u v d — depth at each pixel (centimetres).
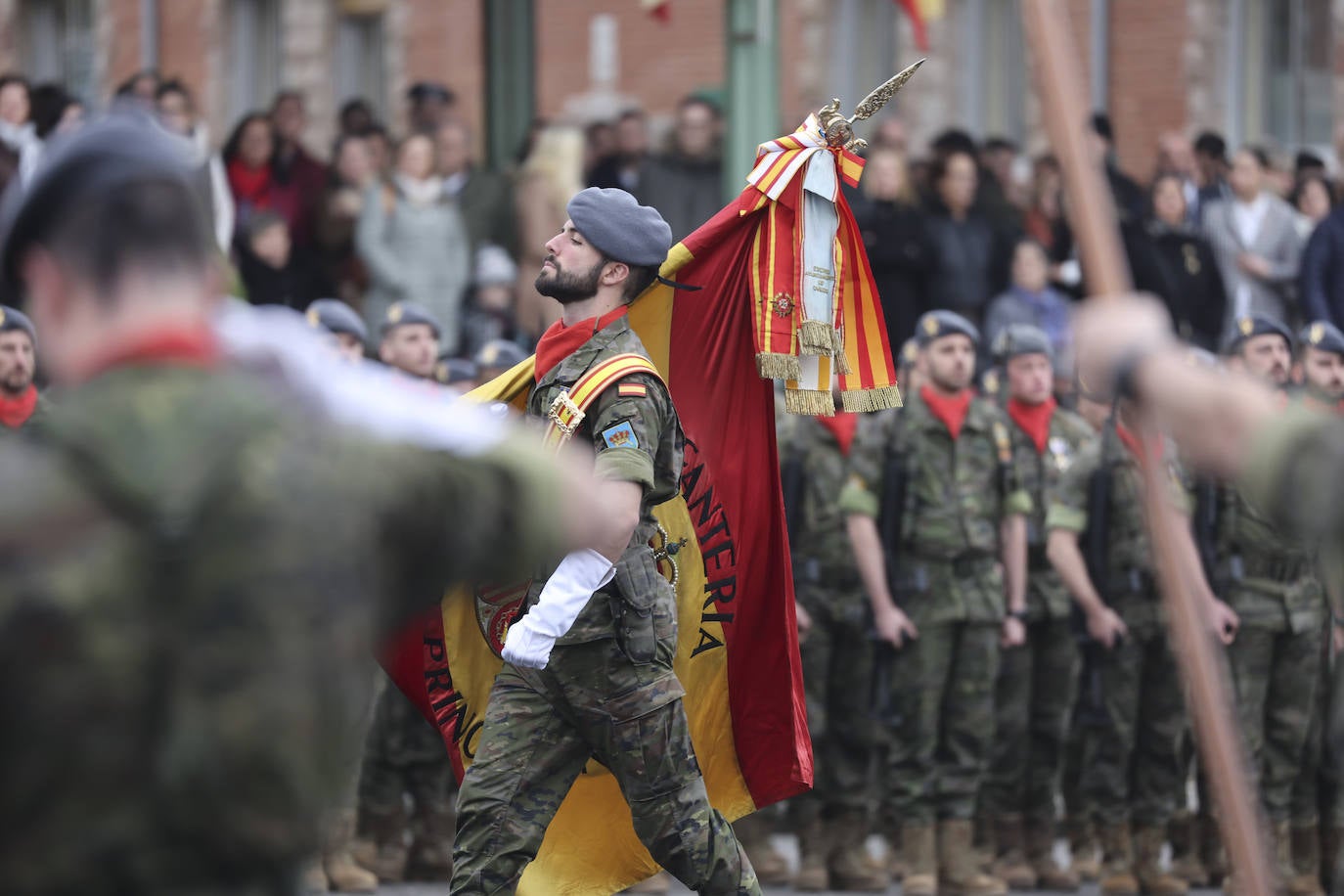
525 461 707
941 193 3522
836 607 2541
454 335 3406
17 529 598
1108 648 2589
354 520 650
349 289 3397
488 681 1681
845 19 5512
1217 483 2538
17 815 601
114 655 602
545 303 3428
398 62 5938
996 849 2644
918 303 3456
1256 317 2708
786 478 2558
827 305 1661
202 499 620
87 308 652
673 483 1545
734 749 1712
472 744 1686
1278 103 5319
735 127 3170
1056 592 2655
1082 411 2783
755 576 1697
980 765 2517
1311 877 2620
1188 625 830
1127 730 2597
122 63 6203
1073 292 3591
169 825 613
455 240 3422
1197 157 4059
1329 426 696
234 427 635
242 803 617
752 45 3156
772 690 1698
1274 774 2567
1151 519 825
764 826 2594
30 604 593
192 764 610
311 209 3425
